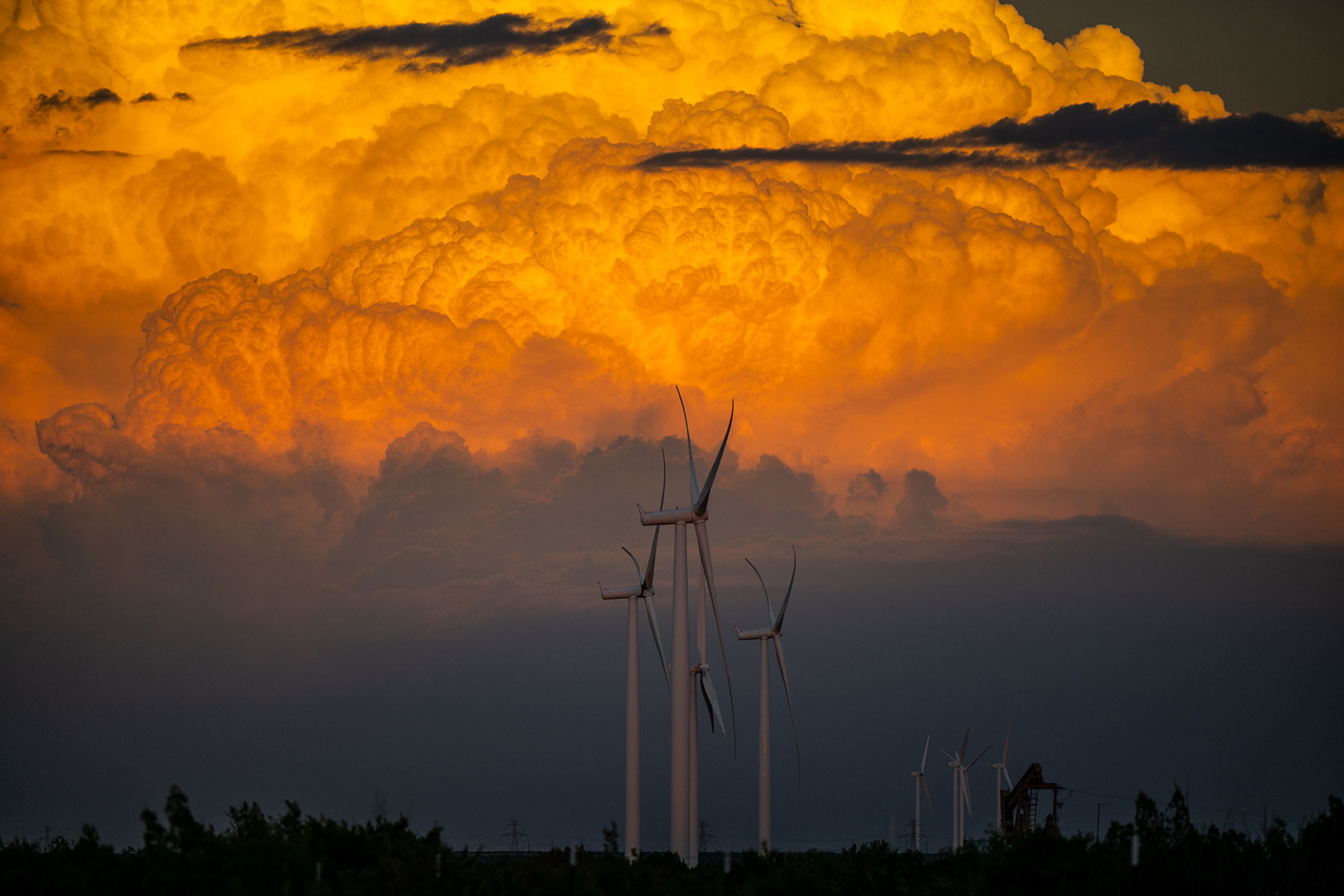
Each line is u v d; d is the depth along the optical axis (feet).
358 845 497.46
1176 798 504.84
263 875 442.50
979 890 504.43
